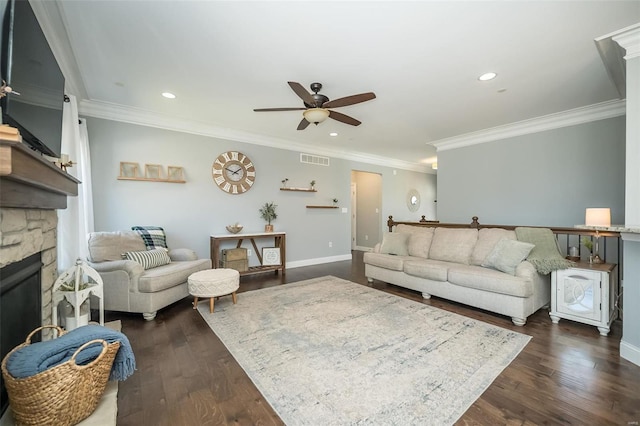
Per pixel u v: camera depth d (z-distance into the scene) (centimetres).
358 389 176
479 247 355
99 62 254
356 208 827
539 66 264
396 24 202
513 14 192
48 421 118
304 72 273
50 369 118
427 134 501
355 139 536
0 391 124
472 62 256
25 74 135
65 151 262
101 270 295
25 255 147
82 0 176
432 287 351
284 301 347
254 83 297
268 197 528
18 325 144
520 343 237
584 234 303
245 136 493
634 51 209
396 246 432
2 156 96
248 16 193
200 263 366
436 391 174
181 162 432
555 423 148
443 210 555
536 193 438
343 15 192
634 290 207
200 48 232
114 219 379
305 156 580
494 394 171
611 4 182
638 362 203
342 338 246
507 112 389
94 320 288
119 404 163
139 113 387
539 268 288
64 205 193
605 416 152
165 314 306
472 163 512
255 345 234
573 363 206
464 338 246
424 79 289
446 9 187
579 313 267
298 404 163
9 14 121
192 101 349
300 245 575
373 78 286
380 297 364
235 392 175
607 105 360
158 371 198
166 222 420
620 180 367
